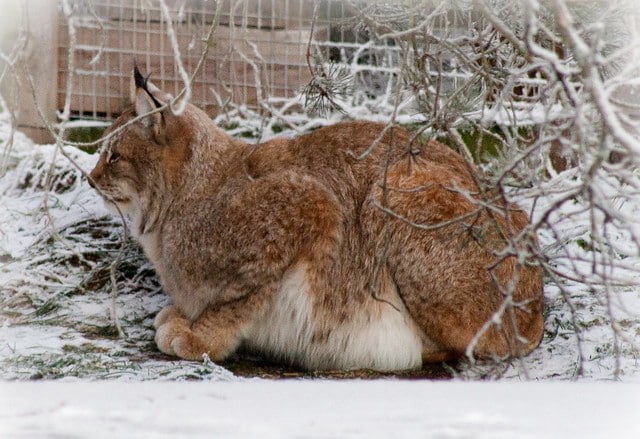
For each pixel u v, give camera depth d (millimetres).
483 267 13336
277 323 14219
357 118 18859
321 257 14016
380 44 19859
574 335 14578
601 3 12258
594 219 9578
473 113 14242
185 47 19672
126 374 12742
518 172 12383
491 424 9219
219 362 14320
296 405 10117
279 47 20000
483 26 14398
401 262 13562
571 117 10547
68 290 16062
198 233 14609
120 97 19547
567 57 13258
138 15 19547
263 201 14227
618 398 10648
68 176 18641
